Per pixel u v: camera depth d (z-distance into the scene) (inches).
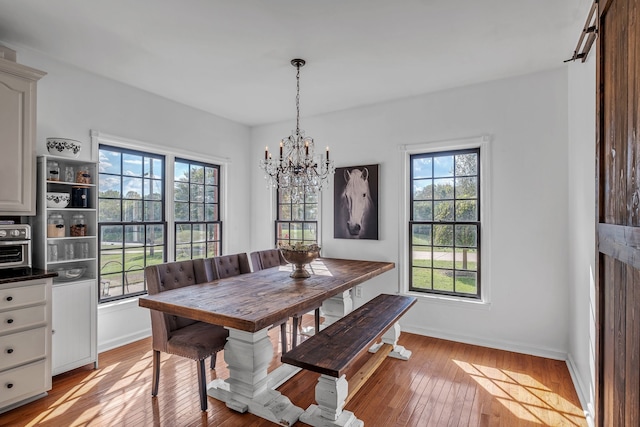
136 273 143.3
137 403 92.6
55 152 109.1
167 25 93.5
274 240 190.9
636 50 38.3
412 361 120.3
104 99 129.3
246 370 90.2
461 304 138.1
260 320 72.8
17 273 94.2
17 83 96.0
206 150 171.0
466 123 137.9
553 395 97.9
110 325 130.3
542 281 124.6
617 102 45.4
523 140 127.6
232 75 127.3
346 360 73.1
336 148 169.3
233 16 89.1
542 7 85.1
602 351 52.2
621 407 43.6
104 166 133.3
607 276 50.2
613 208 47.3
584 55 88.8
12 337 88.0
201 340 90.8
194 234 167.9
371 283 159.0
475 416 88.2
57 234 109.0
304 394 99.7
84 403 92.3
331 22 92.1
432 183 149.3
